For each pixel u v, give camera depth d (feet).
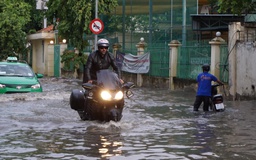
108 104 42.83
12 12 176.65
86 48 146.51
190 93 85.87
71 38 131.34
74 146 33.60
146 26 123.65
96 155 30.63
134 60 112.98
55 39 171.32
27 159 29.48
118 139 36.55
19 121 45.83
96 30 92.63
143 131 40.73
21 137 37.22
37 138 36.83
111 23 134.31
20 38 177.47
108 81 43.24
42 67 181.88
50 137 37.27
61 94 75.10
